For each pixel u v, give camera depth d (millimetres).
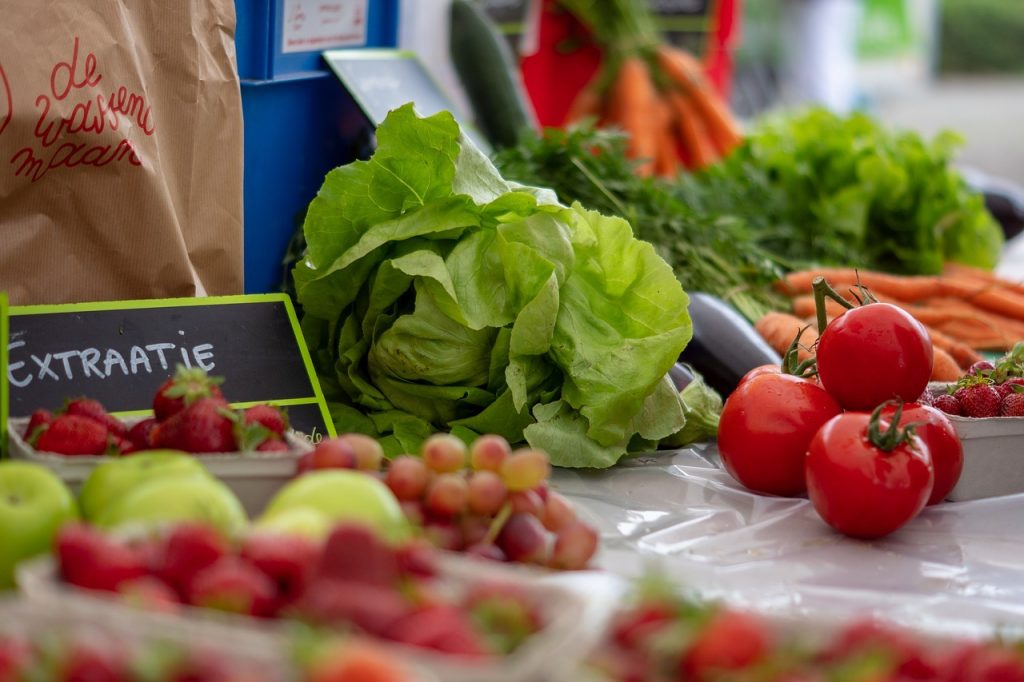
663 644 1001
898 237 3473
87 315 1783
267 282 2580
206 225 2018
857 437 1670
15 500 1220
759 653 1004
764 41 6523
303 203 2662
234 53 2045
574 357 1948
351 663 813
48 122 1719
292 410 1861
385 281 1973
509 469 1346
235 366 1854
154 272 1902
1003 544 1712
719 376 2342
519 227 1942
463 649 898
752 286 2941
